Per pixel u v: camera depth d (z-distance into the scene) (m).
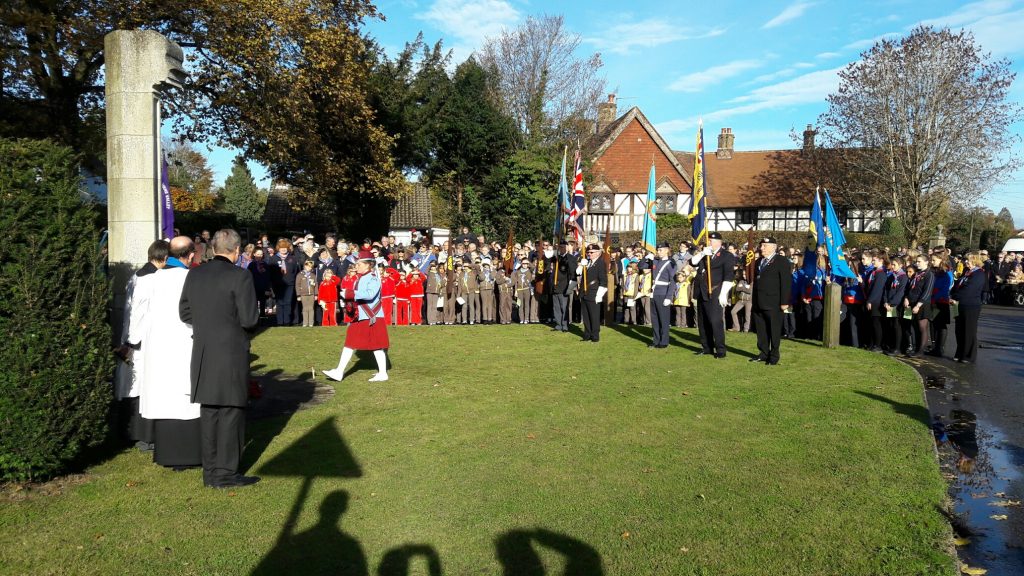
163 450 5.63
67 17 15.92
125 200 7.54
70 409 5.37
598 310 13.58
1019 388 9.66
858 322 13.66
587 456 6.13
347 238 31.58
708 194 45.69
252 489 5.30
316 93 22.03
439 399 8.30
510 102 38.56
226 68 18.84
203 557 4.18
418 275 16.80
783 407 8.02
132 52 7.45
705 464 5.92
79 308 5.44
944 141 33.78
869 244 35.72
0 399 4.97
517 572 4.03
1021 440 7.02
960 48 33.09
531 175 31.50
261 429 6.94
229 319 5.30
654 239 16.97
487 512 4.88
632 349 12.59
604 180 40.38
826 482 5.50
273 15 18.12
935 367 11.43
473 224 32.22
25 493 5.17
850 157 37.53
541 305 17.94
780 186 45.06
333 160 25.02
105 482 5.45
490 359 11.27
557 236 18.50
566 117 36.44
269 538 4.45
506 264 18.14
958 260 22.47
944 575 4.00
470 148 33.41
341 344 12.62
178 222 25.06
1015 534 4.69
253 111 19.75
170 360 5.61
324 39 19.58
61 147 5.53
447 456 6.11
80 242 5.51
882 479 5.57
